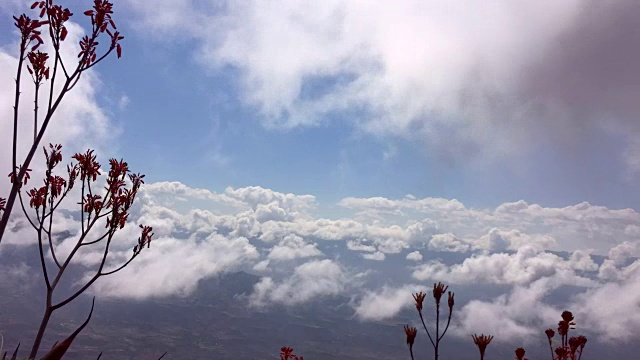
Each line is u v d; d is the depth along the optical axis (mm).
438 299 5090
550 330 5543
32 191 6039
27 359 4699
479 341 4602
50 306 5418
